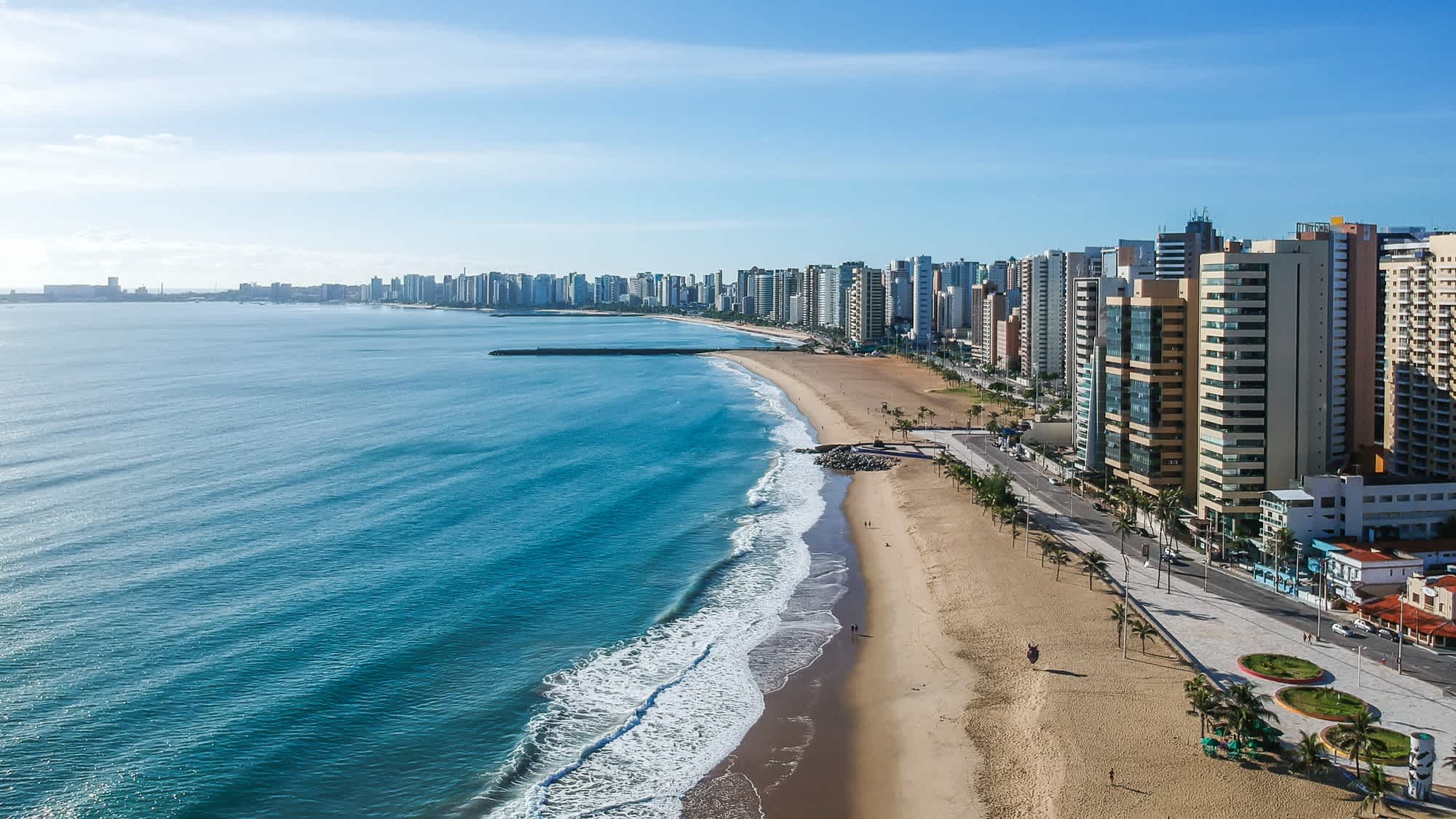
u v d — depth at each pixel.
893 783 88.44
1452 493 145.38
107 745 92.12
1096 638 116.44
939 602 133.38
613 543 163.00
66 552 148.62
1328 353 160.50
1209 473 164.38
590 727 98.75
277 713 99.12
